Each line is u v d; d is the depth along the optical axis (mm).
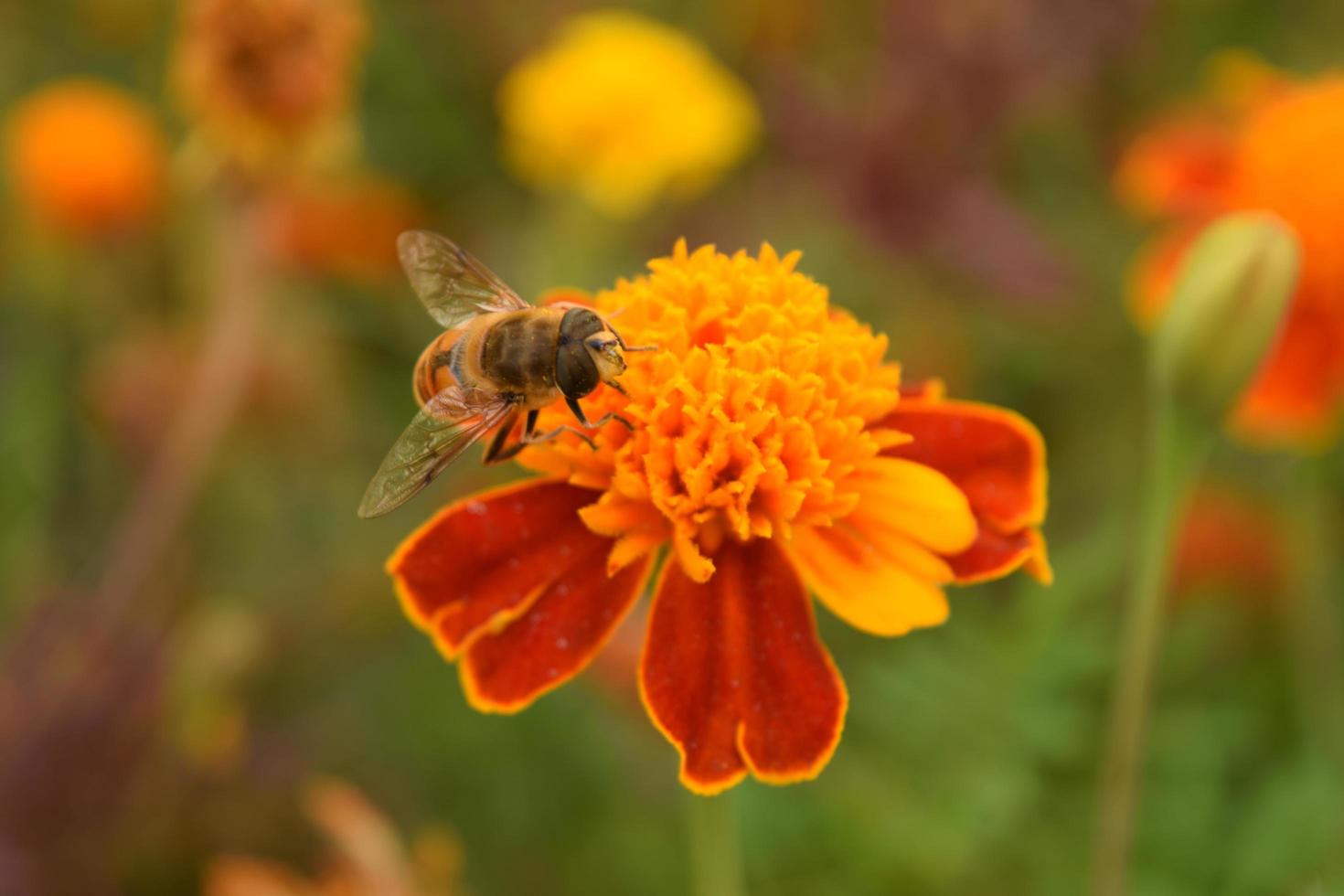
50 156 297
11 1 361
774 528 167
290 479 294
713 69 320
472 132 353
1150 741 236
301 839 246
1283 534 258
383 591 274
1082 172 327
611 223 315
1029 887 228
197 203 292
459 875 247
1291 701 250
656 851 243
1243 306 184
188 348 282
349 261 303
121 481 301
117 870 239
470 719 259
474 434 179
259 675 264
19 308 320
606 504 167
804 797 231
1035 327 297
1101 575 237
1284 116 227
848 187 287
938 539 167
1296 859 224
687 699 163
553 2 359
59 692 236
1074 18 284
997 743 224
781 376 165
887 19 290
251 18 237
